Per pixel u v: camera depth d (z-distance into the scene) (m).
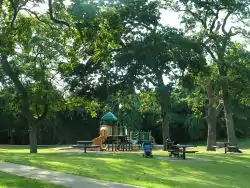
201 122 61.22
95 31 18.77
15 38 23.30
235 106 52.59
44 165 17.00
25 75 30.62
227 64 31.23
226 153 29.89
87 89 30.44
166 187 12.34
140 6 28.45
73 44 21.12
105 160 20.42
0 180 12.09
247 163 23.09
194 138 64.19
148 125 62.31
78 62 25.84
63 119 58.81
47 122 56.62
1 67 31.11
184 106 63.00
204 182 15.41
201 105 40.31
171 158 23.66
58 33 23.88
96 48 19.70
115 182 12.48
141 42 28.11
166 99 31.64
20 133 59.44
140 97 39.47
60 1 20.38
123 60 28.31
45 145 54.00
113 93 30.89
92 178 13.16
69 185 11.41
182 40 28.41
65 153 27.17
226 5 30.92
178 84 30.69
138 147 33.25
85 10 19.03
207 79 32.34
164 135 32.41
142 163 19.97
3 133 61.75
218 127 64.25
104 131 36.31
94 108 34.94
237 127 62.72
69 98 33.00
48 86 30.98
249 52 31.53
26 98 31.08
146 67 28.91
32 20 22.69
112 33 19.05
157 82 29.95
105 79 29.41
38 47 31.05
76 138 59.84
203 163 21.48
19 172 14.45
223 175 18.16
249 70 31.17
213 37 31.20
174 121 63.06
